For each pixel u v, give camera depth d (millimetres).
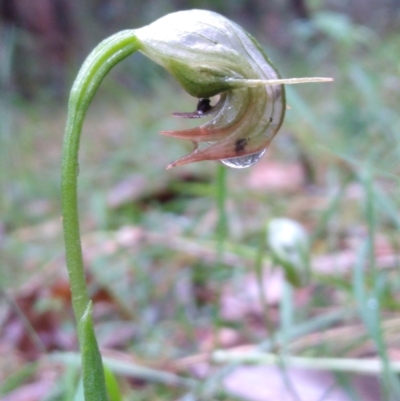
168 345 122
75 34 633
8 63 264
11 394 118
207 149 58
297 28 230
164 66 57
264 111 58
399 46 229
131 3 746
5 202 236
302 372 98
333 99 280
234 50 57
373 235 94
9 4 564
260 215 179
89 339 50
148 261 160
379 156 168
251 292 142
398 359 98
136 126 326
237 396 95
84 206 225
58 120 453
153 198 209
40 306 144
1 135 292
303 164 210
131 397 106
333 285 124
